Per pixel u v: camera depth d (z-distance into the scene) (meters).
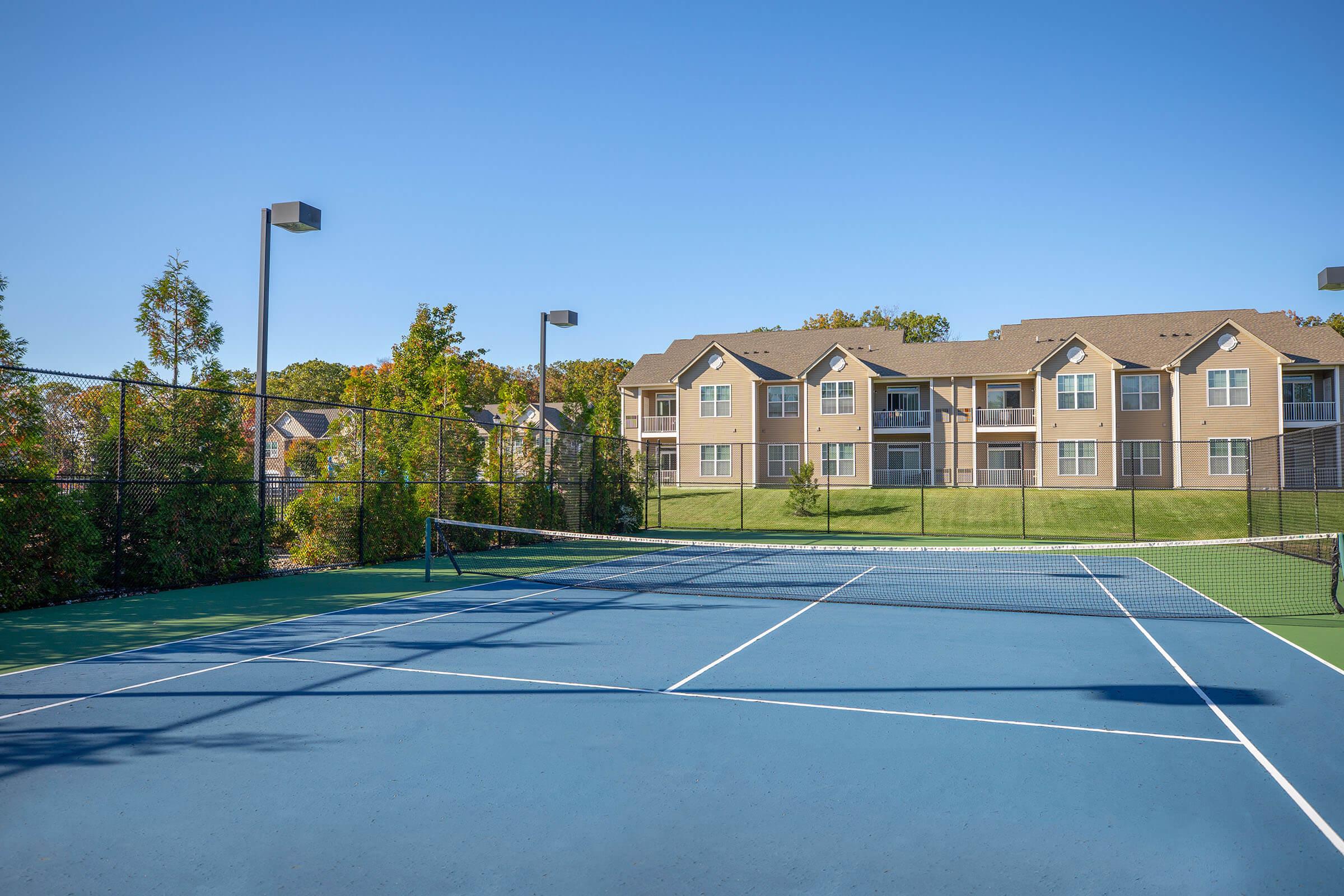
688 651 9.92
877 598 14.85
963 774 5.79
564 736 6.59
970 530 32.78
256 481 16.52
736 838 4.74
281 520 18.36
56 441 13.46
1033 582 17.39
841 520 35.84
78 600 13.44
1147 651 10.10
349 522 18.95
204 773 5.73
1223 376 38.97
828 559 22.39
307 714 7.15
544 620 12.07
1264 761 6.10
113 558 14.30
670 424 47.88
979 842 4.70
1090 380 40.66
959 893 4.12
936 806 5.23
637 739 6.55
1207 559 22.58
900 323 74.62
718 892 4.11
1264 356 38.47
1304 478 31.12
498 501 24.00
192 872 4.29
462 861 4.43
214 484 15.71
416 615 12.45
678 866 4.39
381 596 14.48
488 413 67.38
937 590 16.16
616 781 5.62
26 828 4.81
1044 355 42.00
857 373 44.12
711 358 46.06
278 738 6.51
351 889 4.12
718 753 6.23
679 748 6.32
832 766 5.96
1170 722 7.09
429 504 21.44
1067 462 40.78
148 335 15.54
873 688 8.22
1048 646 10.38
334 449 19.31
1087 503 35.59
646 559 21.81
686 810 5.13
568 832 4.80
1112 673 8.94
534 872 4.31
